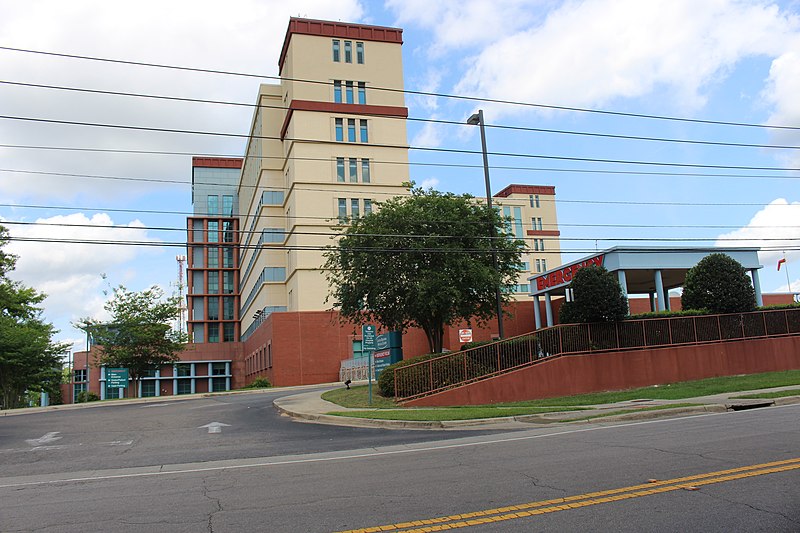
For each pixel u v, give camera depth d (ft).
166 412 76.18
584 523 19.93
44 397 257.14
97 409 91.66
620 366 74.33
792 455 29.04
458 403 66.90
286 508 23.84
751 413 47.80
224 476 32.40
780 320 85.61
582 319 75.10
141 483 31.65
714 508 20.94
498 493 24.58
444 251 83.82
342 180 177.88
